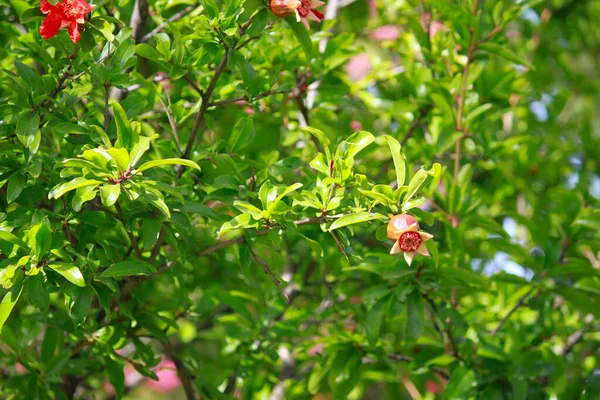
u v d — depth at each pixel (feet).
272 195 5.35
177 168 5.96
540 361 6.24
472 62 6.50
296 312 6.71
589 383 6.43
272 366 7.09
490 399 6.22
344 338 6.33
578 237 6.49
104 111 5.65
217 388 6.51
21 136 5.43
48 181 5.71
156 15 6.38
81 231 5.63
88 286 5.39
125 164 5.18
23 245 5.29
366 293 5.98
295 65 6.40
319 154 5.45
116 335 6.00
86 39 5.46
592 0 9.49
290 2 5.43
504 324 6.62
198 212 5.56
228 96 6.31
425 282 5.89
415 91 6.60
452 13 6.29
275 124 7.03
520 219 6.42
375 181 6.64
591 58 9.52
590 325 6.87
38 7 5.44
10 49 6.12
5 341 6.16
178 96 6.24
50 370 6.09
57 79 5.61
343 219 5.24
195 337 7.21
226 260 7.08
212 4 5.51
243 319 6.64
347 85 6.75
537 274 6.30
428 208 7.28
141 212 5.51
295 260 6.93
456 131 6.41
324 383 7.00
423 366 6.40
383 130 7.32
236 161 5.83
